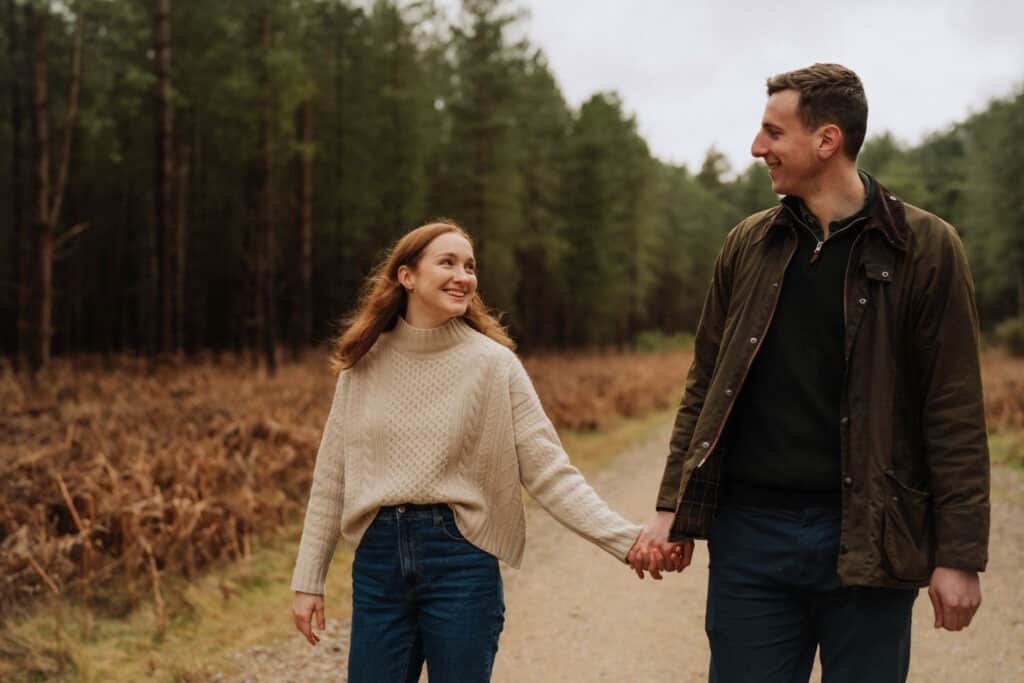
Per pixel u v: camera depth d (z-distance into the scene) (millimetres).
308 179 20875
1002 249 39875
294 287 28312
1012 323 34844
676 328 68438
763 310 2064
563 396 14547
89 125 15891
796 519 2029
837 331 2000
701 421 2125
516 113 27766
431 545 2104
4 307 25359
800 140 2002
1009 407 13945
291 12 18047
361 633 2158
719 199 79875
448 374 2180
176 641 4332
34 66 12719
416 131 25547
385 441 2160
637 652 4402
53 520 5199
